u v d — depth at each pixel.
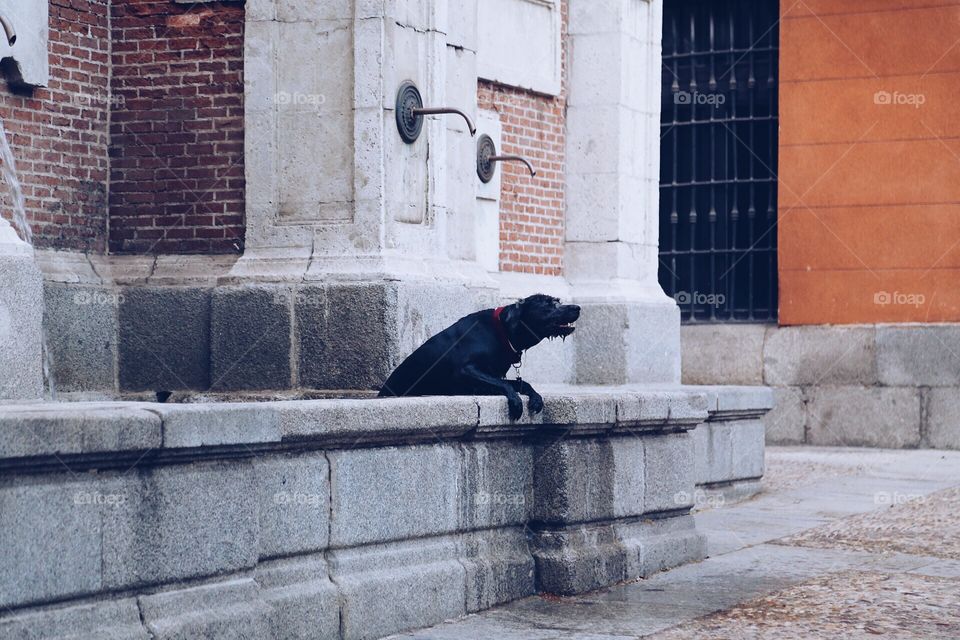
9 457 4.54
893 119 15.68
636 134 13.71
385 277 9.27
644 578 8.02
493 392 7.61
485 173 12.20
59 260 9.70
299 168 9.70
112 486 5.00
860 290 15.80
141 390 9.96
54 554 4.77
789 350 16.06
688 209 16.91
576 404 7.45
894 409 15.52
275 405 5.80
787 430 16.00
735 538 9.53
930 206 15.51
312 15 9.67
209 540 5.42
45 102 9.61
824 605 7.17
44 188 9.60
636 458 8.07
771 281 16.45
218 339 9.70
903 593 7.50
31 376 8.38
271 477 5.85
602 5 13.43
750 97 16.62
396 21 9.60
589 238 13.45
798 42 16.11
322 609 6.00
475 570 7.01
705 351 16.47
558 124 13.45
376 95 9.50
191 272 9.94
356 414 6.21
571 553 7.50
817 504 11.20
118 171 10.23
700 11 16.84
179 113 10.10
